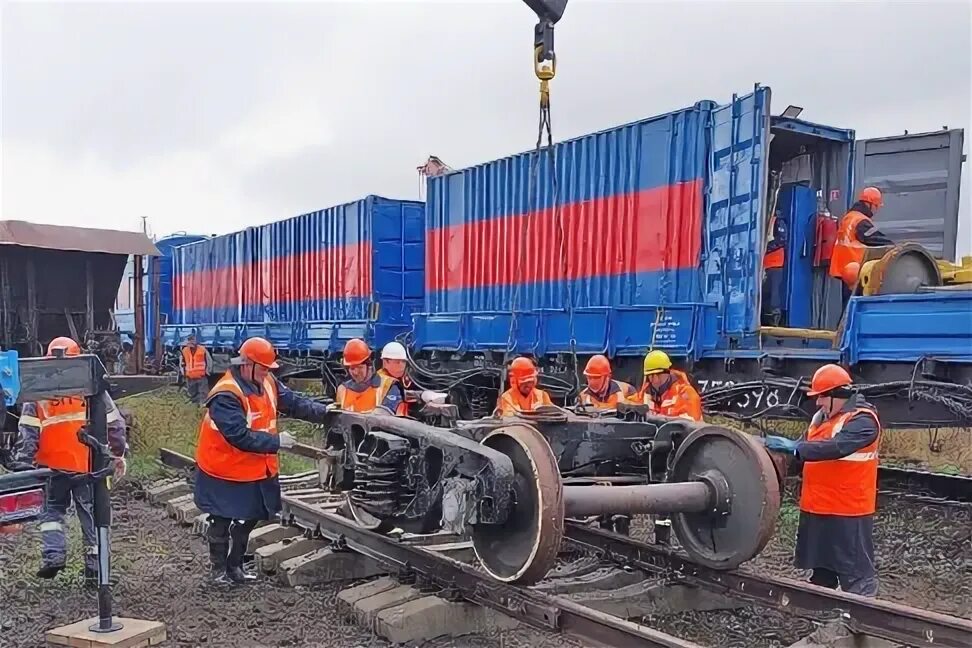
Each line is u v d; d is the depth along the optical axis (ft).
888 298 25.00
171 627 17.46
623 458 18.93
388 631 16.47
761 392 29.50
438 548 20.49
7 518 14.53
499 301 44.42
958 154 37.14
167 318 88.48
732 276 31.50
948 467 38.11
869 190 31.32
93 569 20.01
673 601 18.06
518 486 14.69
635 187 36.32
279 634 17.15
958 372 23.41
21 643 16.58
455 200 48.21
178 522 27.40
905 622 14.44
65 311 41.22
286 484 30.17
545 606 15.01
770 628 17.38
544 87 20.27
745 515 16.58
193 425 47.24
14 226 38.60
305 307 62.34
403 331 54.03
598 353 36.60
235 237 72.69
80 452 19.61
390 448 17.58
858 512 18.10
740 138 31.35
